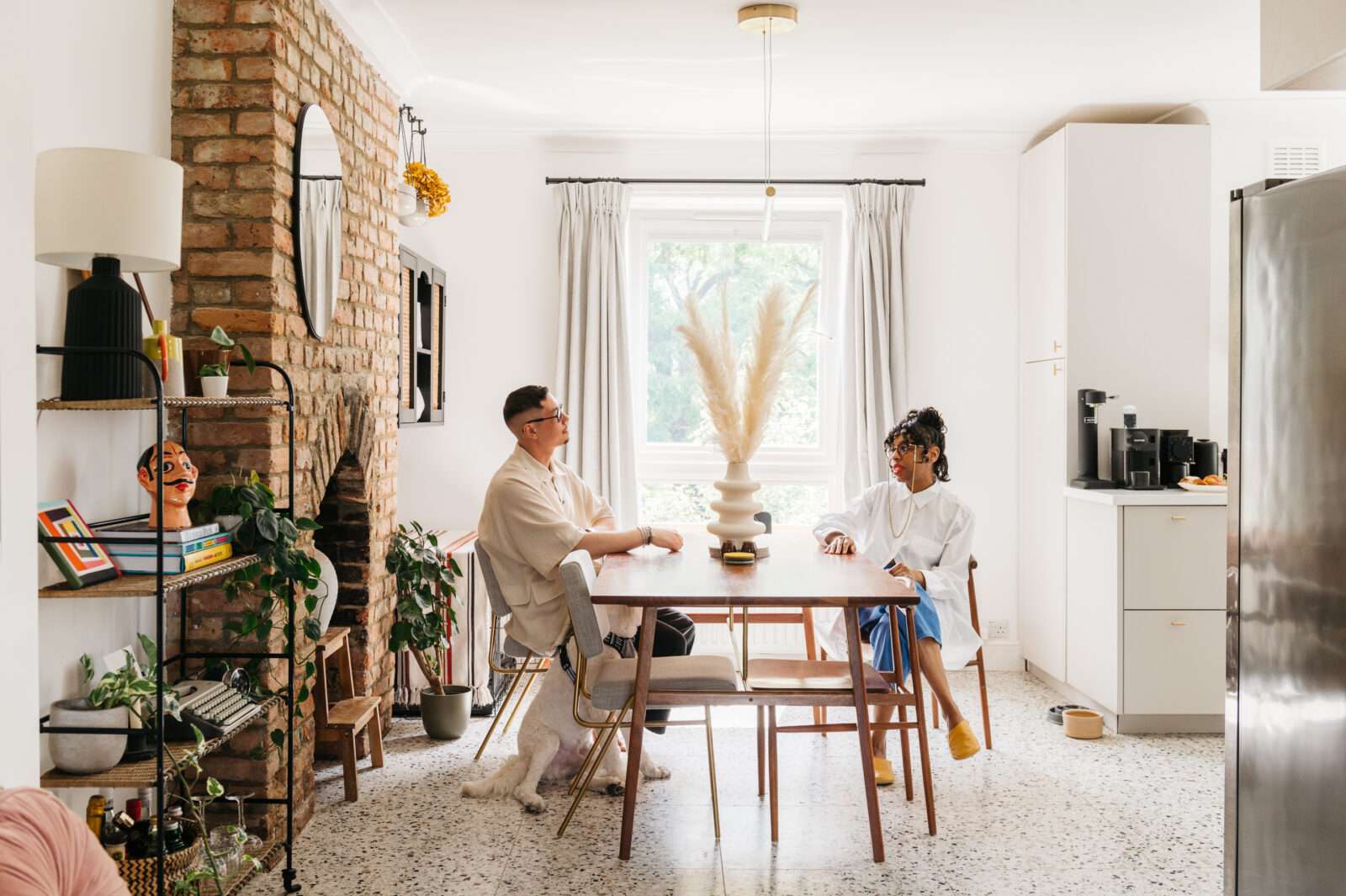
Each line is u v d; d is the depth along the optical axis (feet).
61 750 6.92
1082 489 14.65
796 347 10.89
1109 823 10.37
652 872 9.10
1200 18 11.95
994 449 17.15
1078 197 15.16
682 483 17.63
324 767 12.12
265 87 9.32
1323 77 6.26
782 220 17.60
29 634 4.95
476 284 16.97
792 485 17.70
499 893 8.65
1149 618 13.55
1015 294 17.11
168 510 7.50
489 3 11.49
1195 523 13.55
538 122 16.28
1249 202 6.10
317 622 9.10
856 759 12.42
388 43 12.71
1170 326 15.25
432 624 13.00
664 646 12.05
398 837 9.90
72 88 7.80
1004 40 12.72
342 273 11.29
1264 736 5.97
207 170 9.34
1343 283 5.30
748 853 9.55
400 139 16.48
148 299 9.02
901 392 16.69
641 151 16.99
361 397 11.80
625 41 12.75
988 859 9.45
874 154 17.07
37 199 6.76
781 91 14.74
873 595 8.78
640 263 17.65
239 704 8.40
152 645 8.25
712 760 9.96
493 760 12.32
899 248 16.76
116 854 7.27
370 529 12.11
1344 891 5.32
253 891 8.66
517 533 10.98
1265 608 5.96
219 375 8.56
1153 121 16.22
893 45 12.90
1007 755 12.66
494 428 16.97
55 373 7.64
